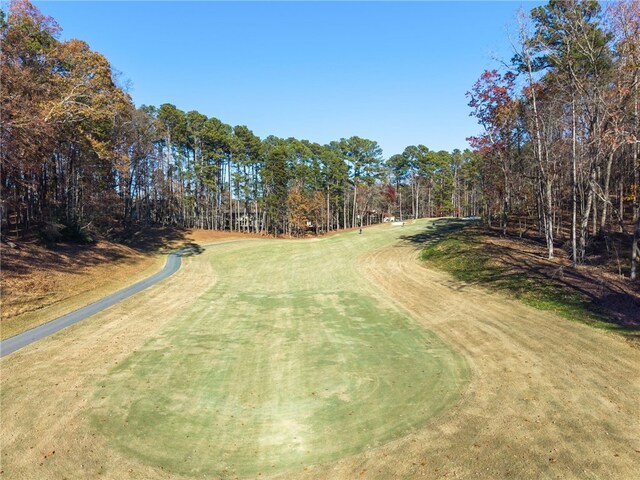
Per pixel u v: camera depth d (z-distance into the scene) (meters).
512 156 31.56
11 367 11.74
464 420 8.38
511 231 32.56
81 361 12.38
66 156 35.44
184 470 7.36
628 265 18.69
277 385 10.95
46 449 7.79
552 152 23.70
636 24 15.91
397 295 21.23
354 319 17.48
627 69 16.16
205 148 68.94
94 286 23.12
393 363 12.09
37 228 31.92
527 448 7.16
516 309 16.25
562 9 19.80
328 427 8.73
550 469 6.54
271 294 23.56
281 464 7.50
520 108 26.17
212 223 75.12
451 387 10.08
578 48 19.38
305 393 10.41
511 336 13.30
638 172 21.78
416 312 17.73
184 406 9.78
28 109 22.64
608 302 15.13
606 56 18.84
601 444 7.12
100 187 42.31
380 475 6.88
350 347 13.79
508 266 22.34
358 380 11.03
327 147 79.38
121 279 26.38
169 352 13.46
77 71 29.05
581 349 11.58
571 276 18.61
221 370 12.01
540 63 23.61
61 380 10.95
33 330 15.24
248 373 11.80
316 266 32.12
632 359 10.62
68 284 22.23
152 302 20.77
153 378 11.32
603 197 18.70
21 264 23.11
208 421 9.11
